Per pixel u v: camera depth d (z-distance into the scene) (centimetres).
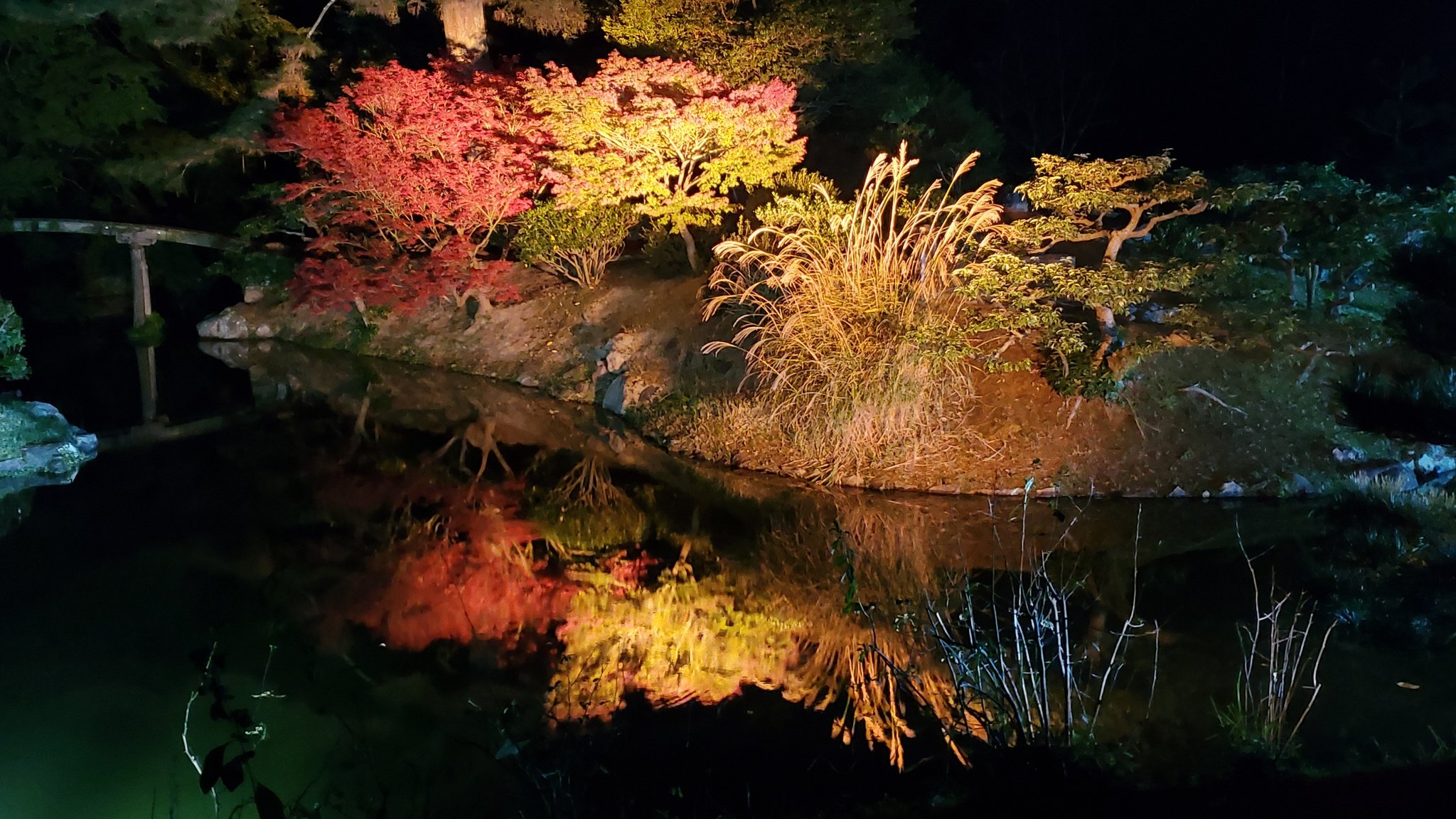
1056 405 973
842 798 472
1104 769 438
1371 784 374
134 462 1161
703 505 973
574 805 468
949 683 596
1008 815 373
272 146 1498
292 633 719
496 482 1074
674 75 1246
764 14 1545
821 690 607
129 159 1800
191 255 1994
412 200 1438
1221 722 518
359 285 1482
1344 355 993
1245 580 735
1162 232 1170
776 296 1108
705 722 570
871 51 1536
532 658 674
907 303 962
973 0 2534
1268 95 2297
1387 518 787
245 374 1552
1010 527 853
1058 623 498
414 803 498
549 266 1520
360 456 1175
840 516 901
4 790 531
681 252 1421
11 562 862
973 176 1609
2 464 1093
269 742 569
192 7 1628
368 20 1966
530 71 1314
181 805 514
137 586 807
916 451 951
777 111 1236
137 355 1670
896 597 741
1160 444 941
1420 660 599
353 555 881
